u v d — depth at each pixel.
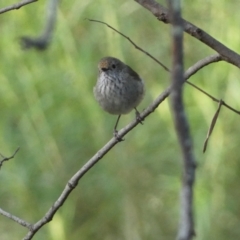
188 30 5.10
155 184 11.02
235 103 10.59
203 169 10.55
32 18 11.30
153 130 11.08
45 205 11.06
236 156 10.88
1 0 11.45
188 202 2.38
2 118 11.11
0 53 11.18
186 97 10.66
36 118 11.05
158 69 11.59
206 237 10.13
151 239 11.09
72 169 11.23
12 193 10.88
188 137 2.43
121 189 11.09
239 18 10.86
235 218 10.71
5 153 10.83
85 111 11.01
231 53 5.05
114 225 11.28
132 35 11.73
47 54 11.16
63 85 11.01
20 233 11.32
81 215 11.35
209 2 11.36
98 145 11.03
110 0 11.30
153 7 5.00
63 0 11.39
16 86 11.03
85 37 11.41
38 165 11.00
